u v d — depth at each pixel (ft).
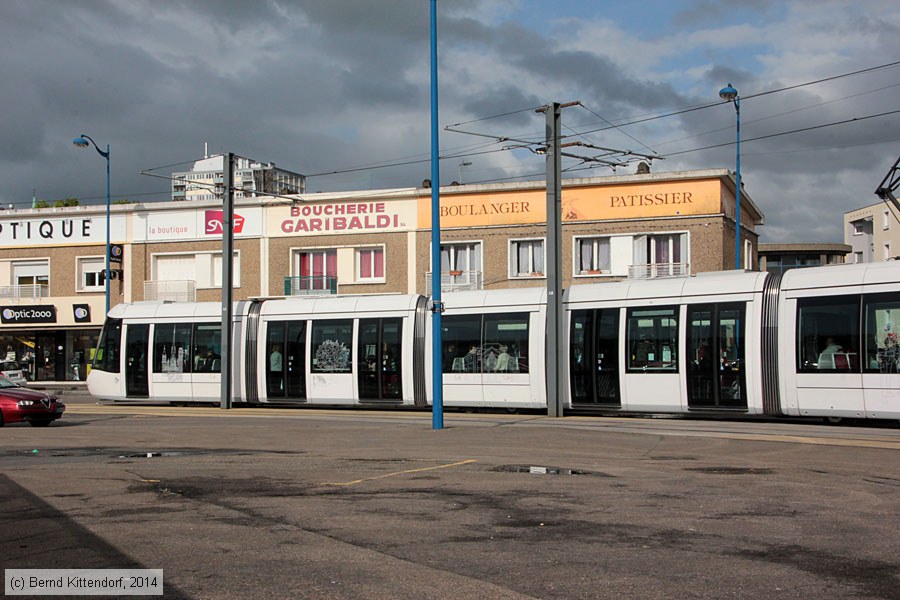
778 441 52.34
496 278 140.15
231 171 101.04
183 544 26.18
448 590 20.93
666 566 23.13
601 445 52.01
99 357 101.71
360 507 32.07
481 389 81.15
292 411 88.02
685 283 72.08
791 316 65.82
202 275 156.97
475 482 37.86
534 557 24.20
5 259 168.55
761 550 24.93
